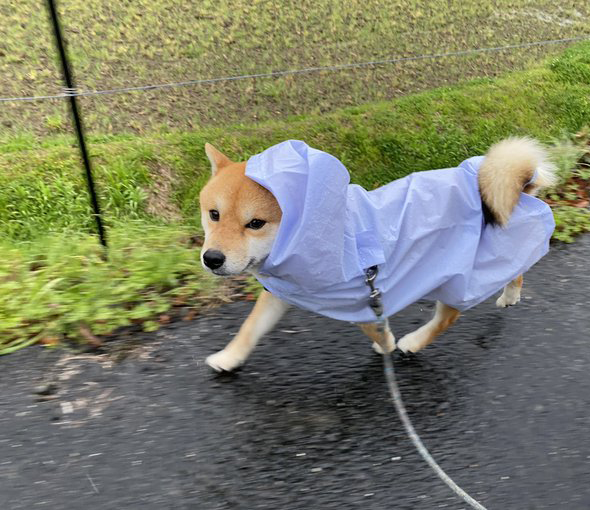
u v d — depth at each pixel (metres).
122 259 1.26
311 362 1.02
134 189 1.59
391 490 0.78
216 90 2.07
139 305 1.14
